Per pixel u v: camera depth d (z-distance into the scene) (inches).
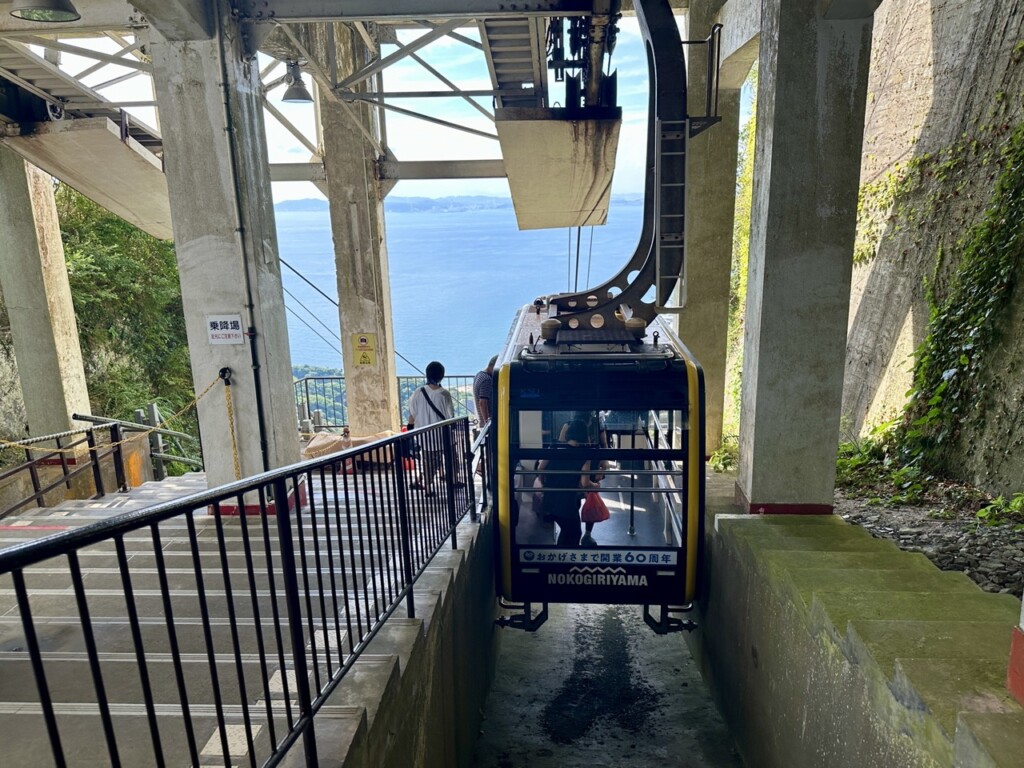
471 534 191.5
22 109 293.0
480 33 274.8
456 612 159.9
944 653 100.7
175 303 628.4
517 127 296.8
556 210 447.2
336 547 174.7
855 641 108.6
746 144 486.6
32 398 313.0
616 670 237.6
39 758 90.8
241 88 205.5
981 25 257.1
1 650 123.8
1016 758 69.7
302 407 544.7
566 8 211.5
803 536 175.2
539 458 191.0
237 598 145.6
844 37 171.6
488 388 263.7
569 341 214.5
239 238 206.2
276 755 73.1
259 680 109.3
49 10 175.2
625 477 203.2
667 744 192.1
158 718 98.6
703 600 227.3
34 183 302.8
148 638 127.5
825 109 175.3
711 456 331.3
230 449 218.2
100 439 327.3
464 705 171.0
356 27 405.7
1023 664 82.8
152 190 352.2
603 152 325.4
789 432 193.6
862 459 282.5
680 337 334.6
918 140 299.3
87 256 533.6
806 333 187.8
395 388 522.9
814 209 181.0
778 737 147.6
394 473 123.6
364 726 91.8
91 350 535.5
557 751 191.3
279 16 205.0
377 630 106.2
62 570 163.5
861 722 106.3
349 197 470.0
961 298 247.3
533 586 200.2
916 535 203.5
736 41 293.4
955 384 246.2
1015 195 226.5
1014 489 215.2
